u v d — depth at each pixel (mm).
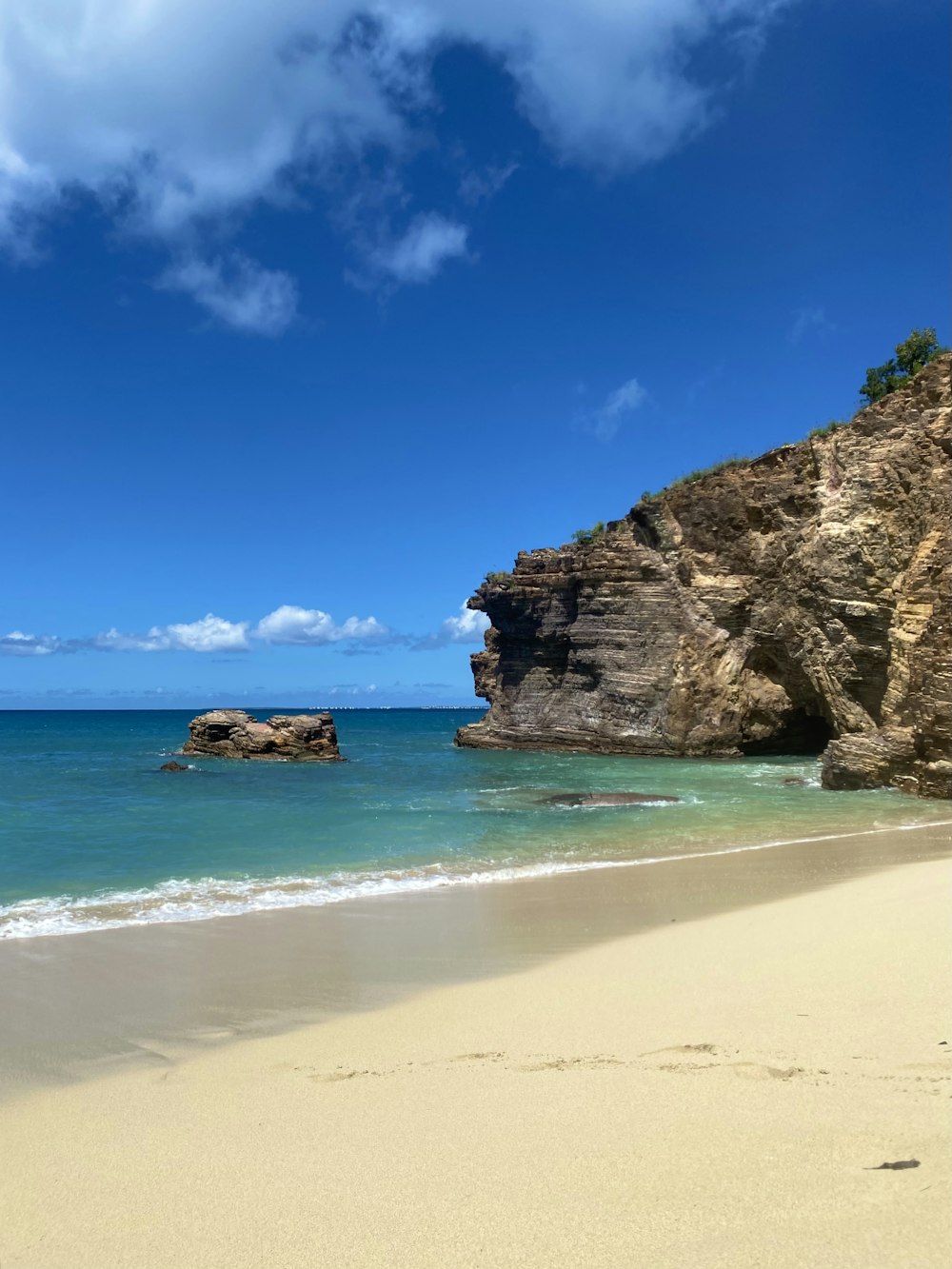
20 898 14055
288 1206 4070
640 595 51469
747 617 47750
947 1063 5121
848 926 9625
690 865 16125
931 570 35062
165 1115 5566
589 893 13750
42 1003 8453
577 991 8055
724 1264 3094
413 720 197500
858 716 39719
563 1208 3721
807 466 44844
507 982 8680
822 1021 6266
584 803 27281
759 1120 4484
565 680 56500
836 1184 3633
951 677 27375
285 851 18906
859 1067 5203
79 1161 4844
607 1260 3234
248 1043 7168
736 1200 3594
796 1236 3234
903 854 16234
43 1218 4152
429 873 16156
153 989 8898
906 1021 6047
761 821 22672
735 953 8953
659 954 9328
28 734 103188
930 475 37219
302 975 9352
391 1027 7363
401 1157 4531
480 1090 5508
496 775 39281
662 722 49625
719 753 47875
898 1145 3963
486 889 14406
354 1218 3879
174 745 73938
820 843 18453
